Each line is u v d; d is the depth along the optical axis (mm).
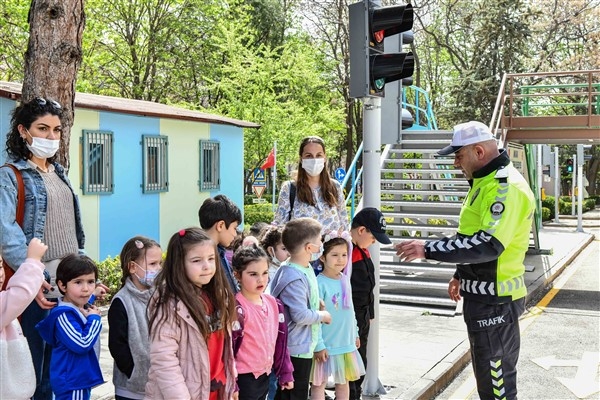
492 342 4355
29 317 4102
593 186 51750
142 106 14094
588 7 35656
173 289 3135
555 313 9727
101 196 12133
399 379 6027
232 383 3396
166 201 14086
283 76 26047
